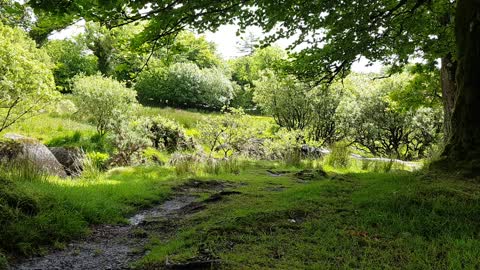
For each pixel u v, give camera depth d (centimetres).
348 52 908
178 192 805
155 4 522
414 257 333
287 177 1005
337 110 1978
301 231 424
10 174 684
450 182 558
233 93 3938
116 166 1220
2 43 1058
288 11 683
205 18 591
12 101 1114
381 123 1947
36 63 1162
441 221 417
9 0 553
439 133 1888
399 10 870
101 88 1572
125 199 682
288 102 2016
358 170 1260
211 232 431
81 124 1753
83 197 604
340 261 335
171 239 452
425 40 998
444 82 1209
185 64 3531
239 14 620
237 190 741
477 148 618
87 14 492
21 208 469
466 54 649
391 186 598
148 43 641
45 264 382
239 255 354
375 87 1986
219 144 1714
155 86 3338
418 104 1521
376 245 370
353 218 456
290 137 1631
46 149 995
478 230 392
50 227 456
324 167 1312
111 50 3356
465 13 661
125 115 1534
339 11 745
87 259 398
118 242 462
